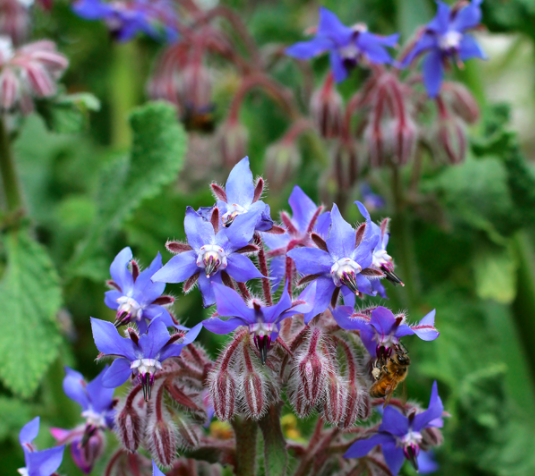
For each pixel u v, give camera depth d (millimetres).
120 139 844
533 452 581
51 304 548
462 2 552
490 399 584
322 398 425
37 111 560
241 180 430
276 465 430
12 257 558
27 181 831
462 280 708
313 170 740
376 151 564
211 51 693
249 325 418
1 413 587
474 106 584
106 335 423
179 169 564
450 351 609
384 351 428
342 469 455
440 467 595
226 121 651
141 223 664
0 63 537
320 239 427
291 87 828
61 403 584
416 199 625
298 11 924
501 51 926
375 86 577
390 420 438
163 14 682
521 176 633
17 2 586
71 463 569
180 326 426
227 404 419
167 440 428
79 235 788
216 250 420
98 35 879
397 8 720
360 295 435
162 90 669
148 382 421
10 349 539
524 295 680
